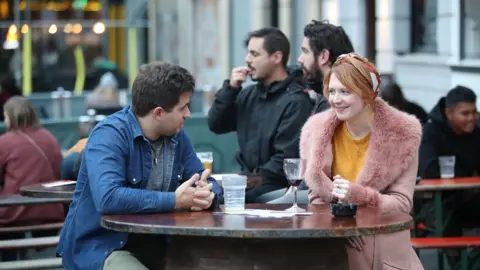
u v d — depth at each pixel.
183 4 33.50
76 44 28.02
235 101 9.05
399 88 11.45
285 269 5.45
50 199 8.71
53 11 27.20
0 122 16.17
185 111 6.08
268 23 24.98
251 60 8.79
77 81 28.05
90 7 27.83
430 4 17.22
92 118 15.99
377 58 18.84
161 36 34.44
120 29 28.73
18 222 10.17
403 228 5.36
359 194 6.03
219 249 5.53
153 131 6.10
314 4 21.41
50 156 10.53
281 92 8.71
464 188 9.03
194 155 6.54
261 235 5.07
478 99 14.59
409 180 6.23
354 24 19.17
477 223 9.93
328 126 6.36
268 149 8.71
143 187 6.14
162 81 5.98
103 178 5.86
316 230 5.09
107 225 5.56
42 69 27.50
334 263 5.57
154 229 5.29
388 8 18.53
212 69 31.05
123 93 25.19
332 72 6.19
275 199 7.60
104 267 5.92
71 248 6.11
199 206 5.93
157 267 6.23
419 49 17.83
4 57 25.50
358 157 6.33
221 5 29.52
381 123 6.20
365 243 5.99
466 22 15.26
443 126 9.98
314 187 6.35
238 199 5.98
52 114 22.23
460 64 15.28
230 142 15.16
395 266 6.05
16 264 8.54
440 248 8.74
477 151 10.07
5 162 10.34
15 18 25.58
